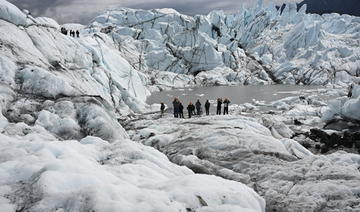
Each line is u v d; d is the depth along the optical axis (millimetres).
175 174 9516
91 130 14242
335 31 81000
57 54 25078
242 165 12484
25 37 22484
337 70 58500
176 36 70625
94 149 9969
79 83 24000
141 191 6551
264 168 11906
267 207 9148
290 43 71188
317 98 39156
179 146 15297
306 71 61750
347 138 18469
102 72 31438
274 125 21891
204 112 30391
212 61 65562
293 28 72625
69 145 9414
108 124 14672
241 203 6832
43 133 12555
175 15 73312
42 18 32344
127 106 31172
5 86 15492
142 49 65812
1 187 6445
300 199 9172
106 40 62031
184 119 22781
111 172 8234
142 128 20500
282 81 62312
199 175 7902
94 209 5711
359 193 9188
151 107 33750
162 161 10070
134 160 9625
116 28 69188
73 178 6660
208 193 6754
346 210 8469
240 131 16828
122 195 6219
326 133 19875
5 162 7445
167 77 59844
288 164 12297
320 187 9562
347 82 55812
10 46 19547
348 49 62781
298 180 10586
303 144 19250
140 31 70000
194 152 14219
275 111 31344
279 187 10203
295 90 49812
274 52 71938
